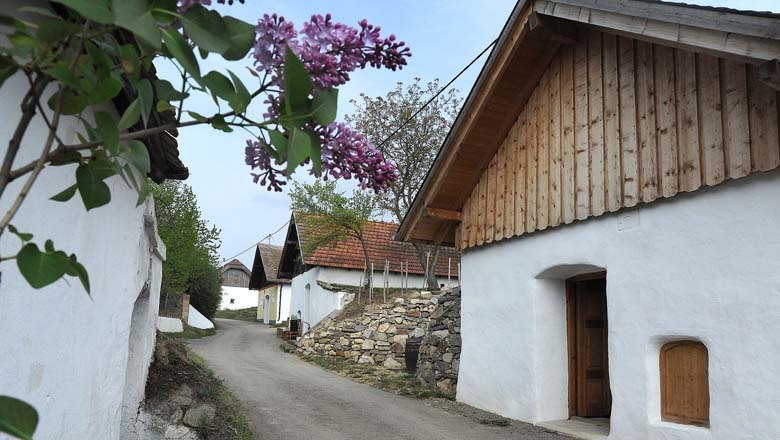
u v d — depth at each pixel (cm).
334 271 2170
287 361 1558
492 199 898
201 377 724
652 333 608
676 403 591
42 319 277
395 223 2478
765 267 508
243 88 124
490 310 888
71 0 99
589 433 696
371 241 2339
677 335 582
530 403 782
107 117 116
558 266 753
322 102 131
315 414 817
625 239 653
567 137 749
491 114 846
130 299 455
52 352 293
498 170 892
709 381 545
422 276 2231
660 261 607
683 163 581
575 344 819
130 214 436
